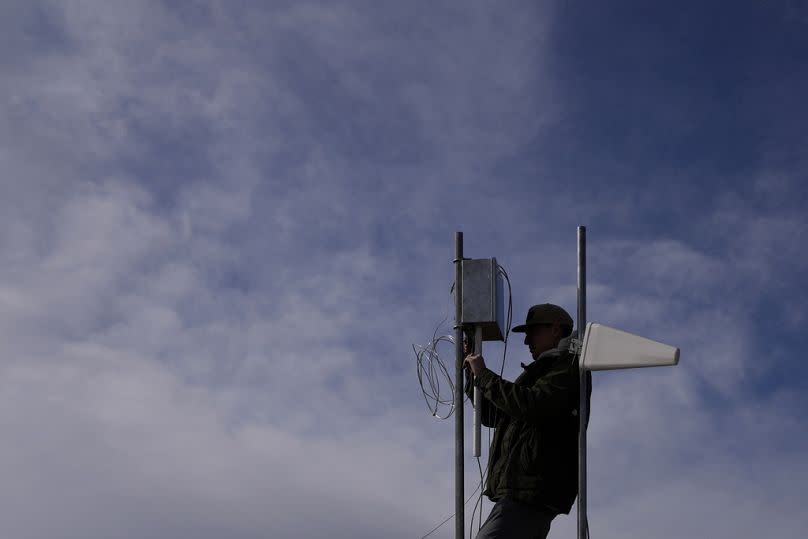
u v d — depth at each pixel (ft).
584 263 20.58
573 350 19.94
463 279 22.06
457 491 20.56
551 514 19.21
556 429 19.35
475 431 20.88
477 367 19.99
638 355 18.95
